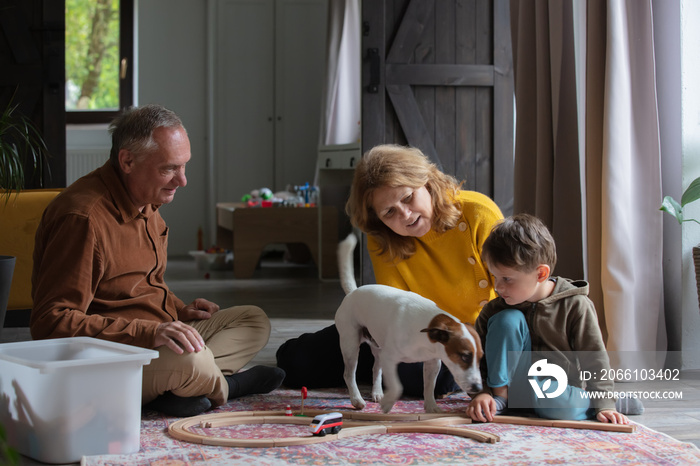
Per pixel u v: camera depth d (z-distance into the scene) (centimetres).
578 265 271
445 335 171
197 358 179
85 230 177
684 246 257
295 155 715
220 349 209
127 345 165
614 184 243
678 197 261
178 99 711
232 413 184
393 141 382
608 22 245
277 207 548
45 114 388
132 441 156
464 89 385
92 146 698
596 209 251
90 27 702
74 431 151
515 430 173
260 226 545
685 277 258
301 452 156
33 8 386
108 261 184
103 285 187
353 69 562
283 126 711
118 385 154
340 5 563
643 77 248
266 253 713
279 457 153
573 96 271
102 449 154
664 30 264
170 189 189
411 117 380
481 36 385
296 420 179
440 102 383
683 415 194
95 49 704
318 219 548
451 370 172
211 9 695
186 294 459
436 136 383
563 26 271
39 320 173
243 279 540
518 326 180
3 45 386
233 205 624
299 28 707
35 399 152
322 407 200
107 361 151
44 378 150
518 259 172
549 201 273
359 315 189
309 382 224
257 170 712
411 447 160
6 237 315
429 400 188
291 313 385
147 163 182
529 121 288
